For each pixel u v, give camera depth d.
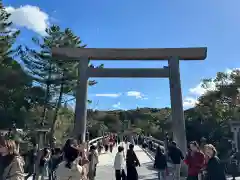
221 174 6.23
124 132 72.56
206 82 37.09
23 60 32.59
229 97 35.31
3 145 5.59
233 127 18.41
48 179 13.20
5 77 26.84
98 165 20.56
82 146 9.41
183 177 14.44
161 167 13.27
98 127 54.81
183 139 16.23
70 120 38.16
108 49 17.69
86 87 17.45
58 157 11.40
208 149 6.42
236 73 35.59
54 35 34.44
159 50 17.48
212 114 32.62
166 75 17.53
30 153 13.36
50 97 33.31
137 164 11.72
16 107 27.55
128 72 17.61
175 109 16.67
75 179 4.71
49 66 32.84
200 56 17.27
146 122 79.38
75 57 17.69
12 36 31.14
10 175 5.45
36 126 28.36
